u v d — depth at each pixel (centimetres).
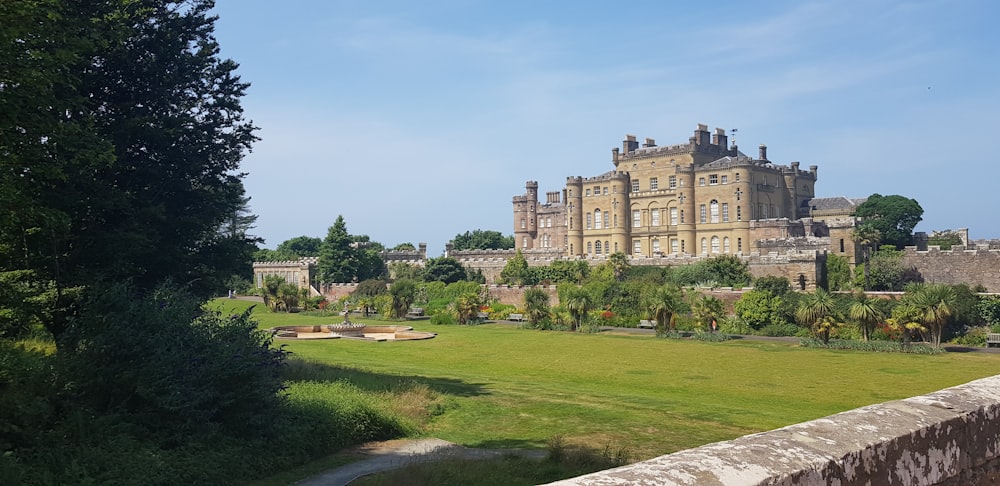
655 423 2666
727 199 11750
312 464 2055
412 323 8475
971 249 7769
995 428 621
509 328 7712
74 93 2588
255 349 2228
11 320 2245
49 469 1571
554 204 16138
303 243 18000
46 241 2355
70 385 1912
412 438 2445
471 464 1930
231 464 1856
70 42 1939
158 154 3106
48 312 2334
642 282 8131
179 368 1983
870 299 5872
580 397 3288
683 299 7619
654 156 12900
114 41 2683
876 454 505
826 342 5744
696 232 12081
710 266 8612
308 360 4034
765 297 6781
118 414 1895
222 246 3381
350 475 1925
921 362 4734
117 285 2183
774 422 2738
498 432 2541
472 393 3319
